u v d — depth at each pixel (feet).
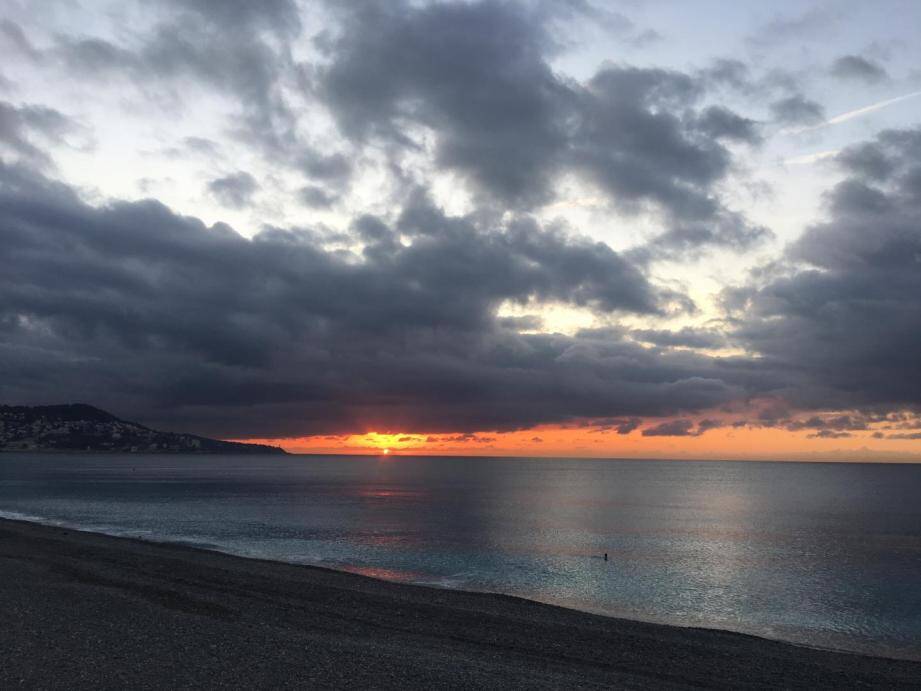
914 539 223.92
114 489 438.81
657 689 61.67
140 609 81.51
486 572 144.36
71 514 265.75
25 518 245.65
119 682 52.70
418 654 67.46
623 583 134.41
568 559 164.66
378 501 366.84
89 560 128.26
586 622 92.02
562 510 319.88
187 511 287.69
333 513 287.07
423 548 180.45
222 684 53.26
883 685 67.92
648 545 196.85
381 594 105.40
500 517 277.23
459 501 376.07
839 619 107.14
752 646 82.58
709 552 185.47
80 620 73.87
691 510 339.57
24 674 53.78
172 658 59.98
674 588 130.52
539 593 122.72
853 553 188.75
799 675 70.23
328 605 94.32
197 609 86.33
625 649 77.51
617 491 508.12
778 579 143.95
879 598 124.06
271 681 54.60
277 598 97.66
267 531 215.31
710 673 69.41
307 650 64.95
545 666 67.72
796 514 325.21
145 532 209.15
